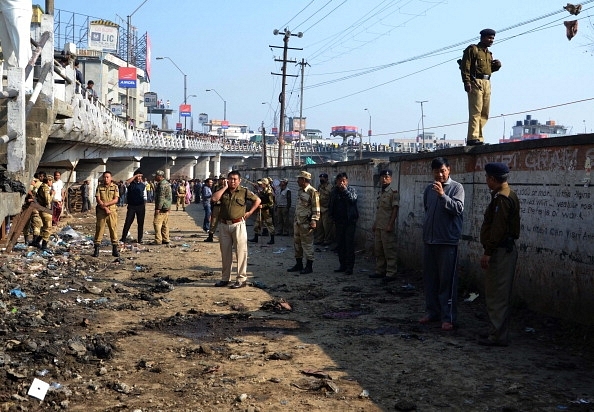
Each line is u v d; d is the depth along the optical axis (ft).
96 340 21.54
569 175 24.81
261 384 17.72
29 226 47.44
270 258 47.60
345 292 33.27
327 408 15.94
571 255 24.50
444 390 17.43
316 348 21.71
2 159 32.45
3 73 33.47
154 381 17.84
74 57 56.95
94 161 117.80
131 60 268.41
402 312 28.19
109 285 33.53
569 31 42.91
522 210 28.25
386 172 37.52
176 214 109.70
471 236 33.01
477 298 31.07
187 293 32.09
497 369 19.43
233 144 331.77
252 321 25.94
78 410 15.52
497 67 34.68
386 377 18.57
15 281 31.96
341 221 39.78
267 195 58.44
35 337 21.33
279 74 166.61
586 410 15.90
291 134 444.14
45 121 37.50
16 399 15.83
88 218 93.40
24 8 31.76
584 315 23.61
